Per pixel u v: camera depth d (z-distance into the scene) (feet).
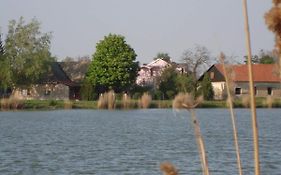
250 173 112.57
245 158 135.95
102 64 506.07
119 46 507.30
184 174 112.16
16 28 451.12
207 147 162.91
